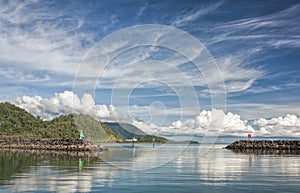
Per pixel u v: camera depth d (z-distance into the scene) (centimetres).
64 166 2577
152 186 1677
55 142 6400
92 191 1541
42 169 2358
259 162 3102
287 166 2703
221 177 2009
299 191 1584
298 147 6400
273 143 6744
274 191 1581
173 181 1834
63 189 1577
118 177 1947
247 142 6912
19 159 3394
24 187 1614
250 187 1680
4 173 2125
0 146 6869
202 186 1692
